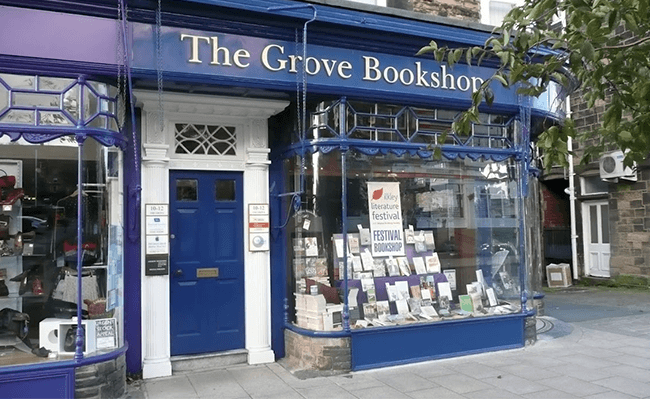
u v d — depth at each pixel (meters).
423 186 6.81
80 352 4.80
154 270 5.74
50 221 5.27
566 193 14.03
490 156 6.83
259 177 6.34
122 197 5.51
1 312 5.16
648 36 3.63
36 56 4.70
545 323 8.38
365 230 6.46
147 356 5.70
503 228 7.12
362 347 5.92
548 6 3.29
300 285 6.37
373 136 6.23
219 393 5.17
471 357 6.37
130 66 5.03
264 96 6.04
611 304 10.36
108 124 5.07
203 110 6.02
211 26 5.34
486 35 6.54
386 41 6.06
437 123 6.58
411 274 6.66
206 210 6.20
